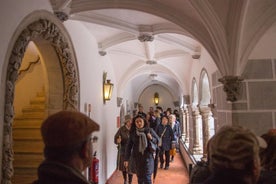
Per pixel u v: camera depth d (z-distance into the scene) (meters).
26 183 3.62
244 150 1.02
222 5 3.05
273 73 3.36
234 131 1.09
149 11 3.48
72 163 0.95
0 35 1.99
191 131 7.28
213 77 4.35
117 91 7.53
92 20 3.89
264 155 1.53
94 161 4.54
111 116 6.69
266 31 3.20
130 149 4.51
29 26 2.45
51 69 3.38
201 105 5.60
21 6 2.30
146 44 5.49
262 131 3.30
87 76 4.44
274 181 1.35
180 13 3.50
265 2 2.96
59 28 3.08
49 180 0.90
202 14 3.12
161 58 6.55
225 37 3.22
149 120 7.10
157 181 5.88
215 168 1.07
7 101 2.07
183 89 7.90
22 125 4.34
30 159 3.78
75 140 0.95
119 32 4.88
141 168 4.31
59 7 3.03
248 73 3.37
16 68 2.18
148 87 16.25
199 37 3.53
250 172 1.03
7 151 2.03
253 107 3.33
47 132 0.96
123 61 7.08
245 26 3.13
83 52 4.25
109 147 6.34
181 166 7.46
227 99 3.35
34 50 4.62
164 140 6.94
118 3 3.43
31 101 4.89
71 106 3.43
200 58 5.48
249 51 3.29
